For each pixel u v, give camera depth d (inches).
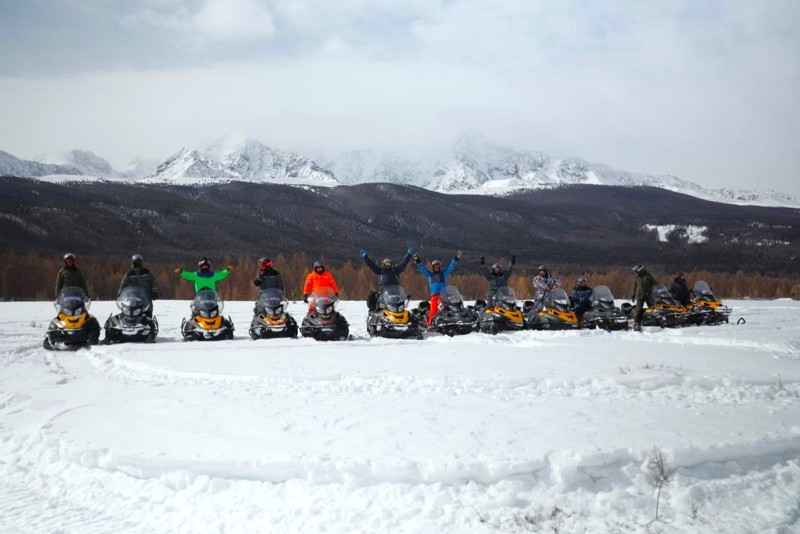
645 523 191.0
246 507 202.7
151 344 540.7
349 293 2780.5
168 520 199.6
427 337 619.2
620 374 366.6
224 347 519.8
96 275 2452.0
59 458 246.7
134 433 262.2
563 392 335.3
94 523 198.5
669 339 592.4
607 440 240.2
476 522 189.0
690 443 235.6
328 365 419.5
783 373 375.6
